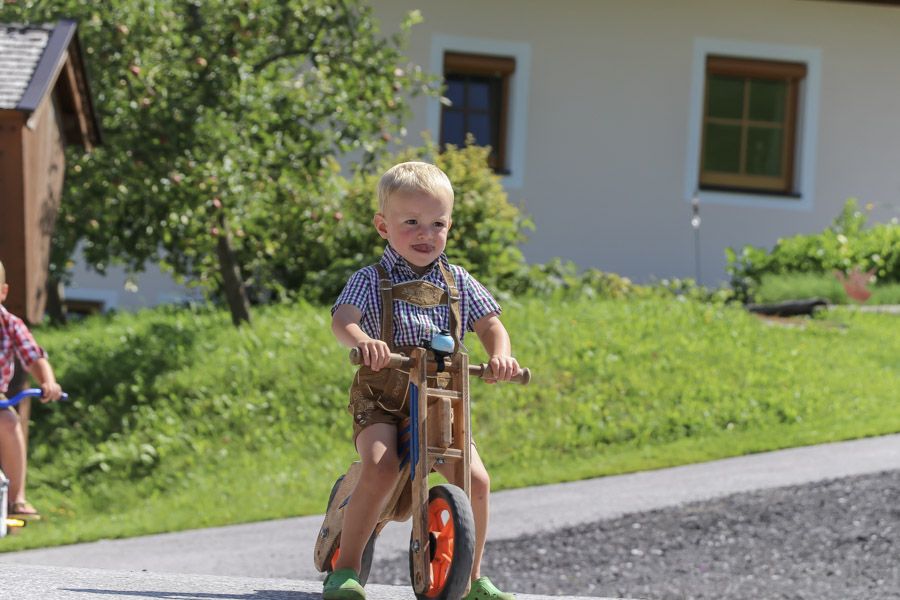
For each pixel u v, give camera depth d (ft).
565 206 131.75
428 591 26.37
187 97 91.15
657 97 133.49
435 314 28.89
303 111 96.17
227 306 109.29
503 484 69.67
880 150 137.80
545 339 91.50
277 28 97.76
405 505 29.07
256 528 64.90
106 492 74.69
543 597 32.65
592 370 86.74
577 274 131.23
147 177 88.99
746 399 83.56
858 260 124.67
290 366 86.53
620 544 58.75
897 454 70.23
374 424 27.96
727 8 134.82
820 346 96.32
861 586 53.11
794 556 56.65
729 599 52.42
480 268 105.29
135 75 88.99
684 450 74.74
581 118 132.05
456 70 131.03
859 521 59.72
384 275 28.94
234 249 98.99
